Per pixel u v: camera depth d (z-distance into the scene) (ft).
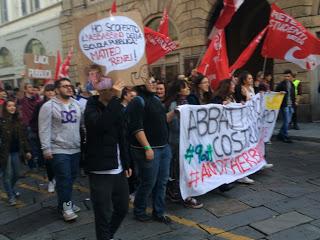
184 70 53.26
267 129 21.67
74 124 16.08
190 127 16.94
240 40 54.80
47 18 80.23
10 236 15.52
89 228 15.62
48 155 15.71
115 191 12.61
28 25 86.22
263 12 54.24
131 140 14.76
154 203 15.52
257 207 16.53
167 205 17.42
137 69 13.14
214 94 18.97
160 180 15.25
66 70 29.17
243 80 20.88
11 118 18.92
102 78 11.91
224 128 18.56
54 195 20.43
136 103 14.26
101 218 12.19
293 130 35.86
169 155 15.34
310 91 41.11
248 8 53.52
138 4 59.72
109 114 11.87
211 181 17.63
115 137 12.26
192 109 16.97
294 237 13.62
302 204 16.60
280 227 14.46
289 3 41.55
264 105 21.27
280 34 23.09
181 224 15.28
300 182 19.71
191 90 18.33
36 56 31.86
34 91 26.71
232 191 18.70
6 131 18.72
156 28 58.34
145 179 14.94
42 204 19.08
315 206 16.30
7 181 19.22
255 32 55.36
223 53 22.07
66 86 15.87
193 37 51.72
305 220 14.96
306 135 32.42
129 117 14.35
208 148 17.72
